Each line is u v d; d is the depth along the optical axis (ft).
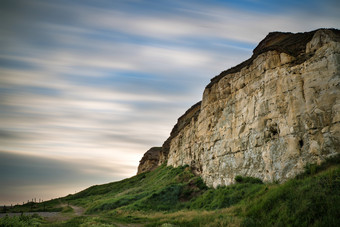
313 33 85.56
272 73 94.02
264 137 92.63
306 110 78.54
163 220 78.13
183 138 205.05
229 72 131.13
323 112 73.92
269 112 92.22
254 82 103.30
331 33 79.20
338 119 69.97
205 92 147.64
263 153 91.35
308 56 82.79
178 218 78.48
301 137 78.48
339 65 74.02
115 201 144.97
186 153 186.19
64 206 235.61
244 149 102.27
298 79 83.20
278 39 113.50
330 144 70.33
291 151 79.87
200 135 149.18
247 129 102.58
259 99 98.22
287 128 82.99
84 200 250.98
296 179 69.51
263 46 121.49
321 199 52.31
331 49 76.13
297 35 95.30
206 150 133.08
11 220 80.23
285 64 89.97
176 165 203.92
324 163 69.36
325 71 76.33
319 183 57.93
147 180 237.25
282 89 88.28
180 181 150.61
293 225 49.57
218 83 134.21
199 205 101.30
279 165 83.05
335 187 54.54
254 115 99.66
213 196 101.19
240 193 87.15
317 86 77.30
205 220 65.98
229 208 76.64
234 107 115.24
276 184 79.56
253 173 94.84
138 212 109.19
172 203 117.91
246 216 62.95
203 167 134.31
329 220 45.78
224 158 113.91
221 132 120.88
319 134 73.67
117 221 87.30
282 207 56.85
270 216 56.70
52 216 133.28
